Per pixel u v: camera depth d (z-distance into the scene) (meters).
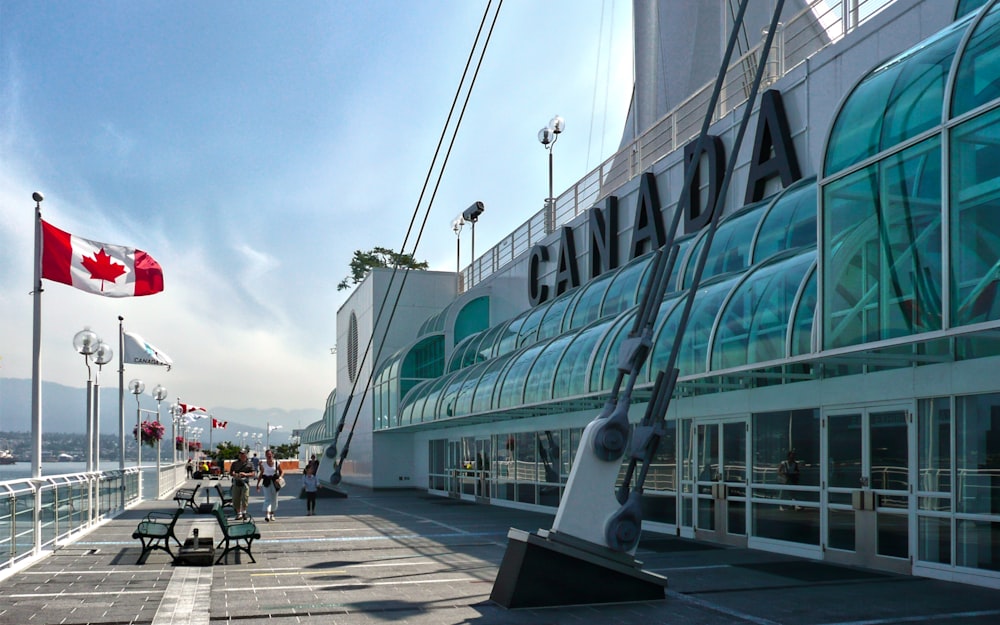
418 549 15.86
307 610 9.90
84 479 19.20
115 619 9.41
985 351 11.27
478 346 33.91
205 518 23.36
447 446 35.81
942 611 9.73
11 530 13.04
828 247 11.26
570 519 10.45
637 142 26.98
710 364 14.54
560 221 32.31
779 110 18.80
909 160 10.11
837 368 13.95
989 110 9.06
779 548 15.06
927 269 9.69
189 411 69.56
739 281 14.76
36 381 15.84
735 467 16.45
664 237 23.42
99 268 18.30
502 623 9.22
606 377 17.48
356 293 51.06
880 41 16.02
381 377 41.94
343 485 47.66
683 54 40.22
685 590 11.16
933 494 12.05
